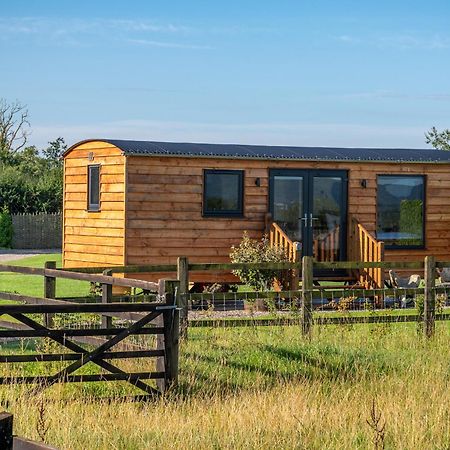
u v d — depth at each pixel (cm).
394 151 2589
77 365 1180
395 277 2312
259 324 1558
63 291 2562
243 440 955
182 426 1006
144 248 2275
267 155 2366
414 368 1337
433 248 2536
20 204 5050
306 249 2409
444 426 1001
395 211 2497
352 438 959
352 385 1270
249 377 1301
